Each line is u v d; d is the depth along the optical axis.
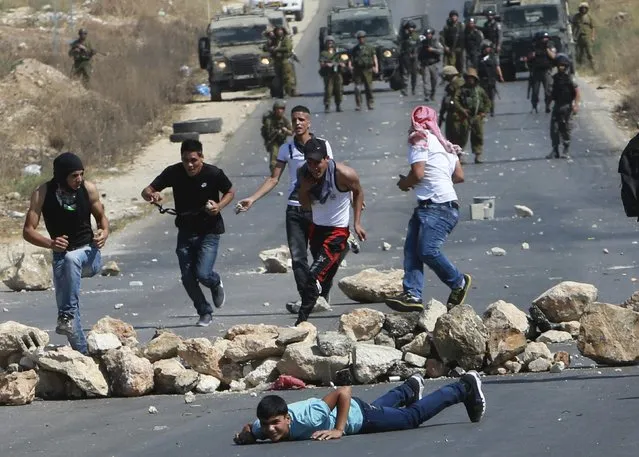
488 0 131.25
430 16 174.88
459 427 22.97
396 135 100.19
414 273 33.62
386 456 20.70
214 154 97.81
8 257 59.31
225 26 126.06
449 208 33.50
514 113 107.62
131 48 134.50
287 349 29.12
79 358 28.98
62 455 23.00
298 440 22.50
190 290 37.25
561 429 22.28
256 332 31.02
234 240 62.59
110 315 40.91
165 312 41.22
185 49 149.88
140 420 25.94
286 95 124.81
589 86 122.12
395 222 65.44
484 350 28.92
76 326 30.70
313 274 34.53
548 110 106.50
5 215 71.12
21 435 25.05
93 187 31.06
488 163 85.44
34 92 102.50
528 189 74.56
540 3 128.25
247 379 29.38
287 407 22.56
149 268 54.97
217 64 121.94
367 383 28.75
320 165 34.12
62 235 30.78
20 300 46.53
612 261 47.94
